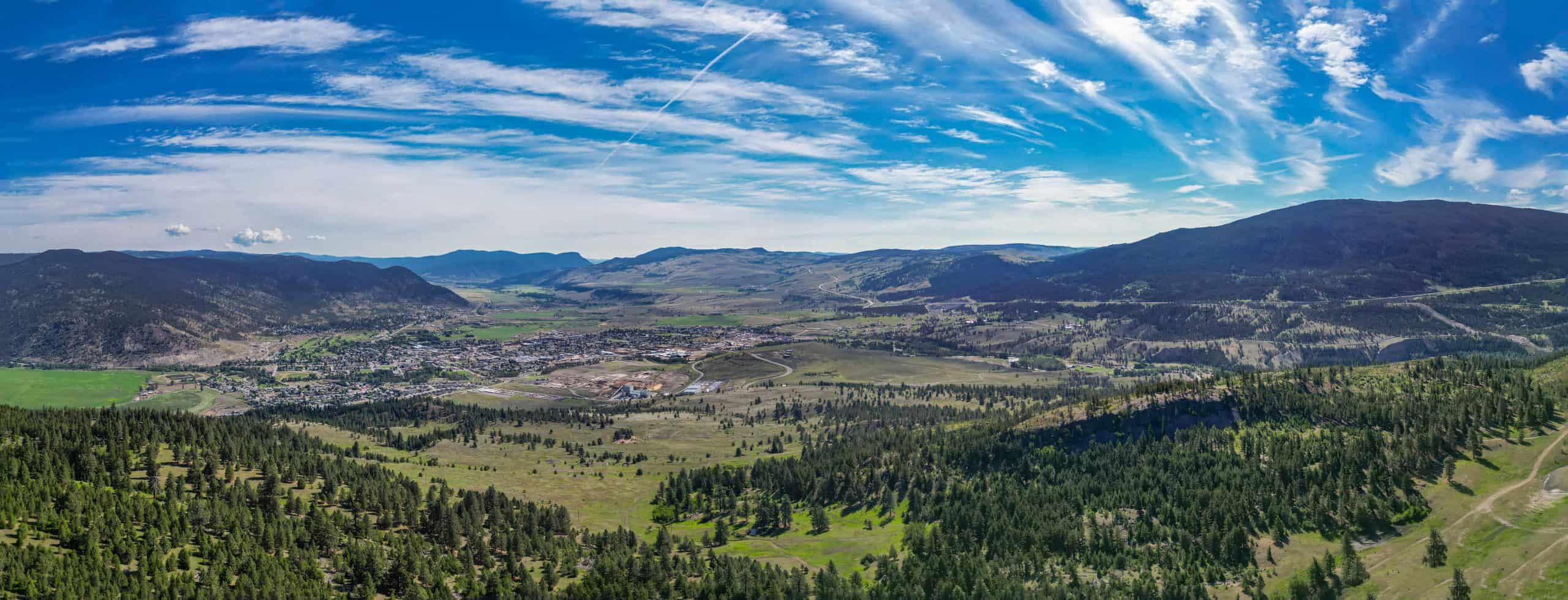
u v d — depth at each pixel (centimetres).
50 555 17750
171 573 18788
